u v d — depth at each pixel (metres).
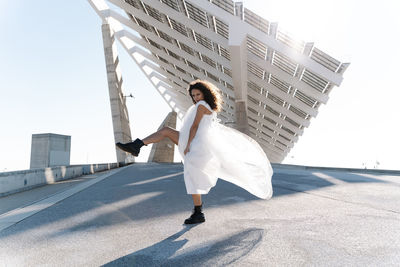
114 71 34.94
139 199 5.23
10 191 7.75
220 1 20.17
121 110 36.38
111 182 8.84
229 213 3.83
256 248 2.41
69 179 12.43
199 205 3.36
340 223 3.16
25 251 2.54
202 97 3.24
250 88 36.50
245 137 3.26
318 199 4.81
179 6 22.03
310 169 13.46
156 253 2.37
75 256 2.37
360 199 4.72
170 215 3.82
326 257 2.17
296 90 29.31
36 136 14.02
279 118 43.56
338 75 21.23
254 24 20.72
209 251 2.37
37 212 4.30
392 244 2.43
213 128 3.20
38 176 9.61
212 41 23.14
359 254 2.22
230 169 3.22
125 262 2.20
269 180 3.35
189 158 3.12
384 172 10.62
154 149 39.81
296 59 21.28
